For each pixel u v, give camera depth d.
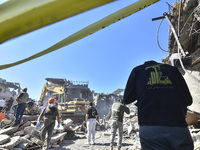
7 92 31.33
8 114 11.21
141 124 1.05
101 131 9.83
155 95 1.09
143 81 1.21
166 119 0.98
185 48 5.21
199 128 4.74
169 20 3.07
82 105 14.24
